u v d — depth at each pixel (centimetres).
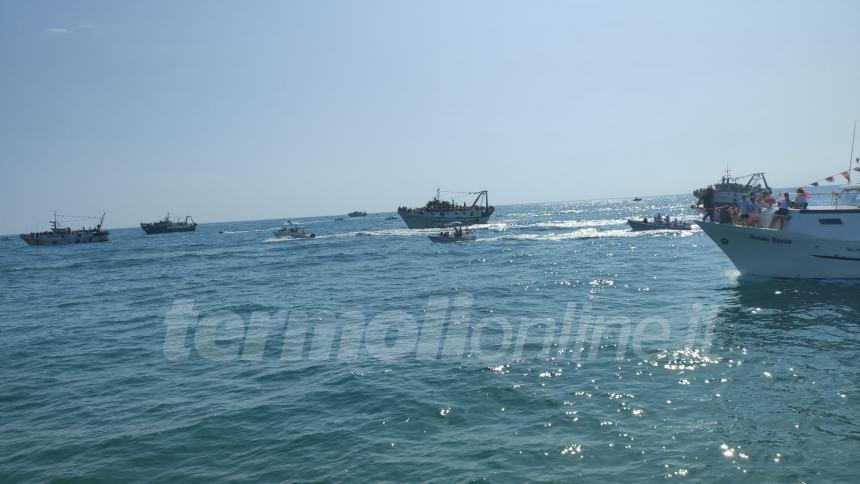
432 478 947
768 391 1272
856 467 912
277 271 5069
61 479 1013
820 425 1076
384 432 1152
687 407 1200
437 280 3788
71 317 2991
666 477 909
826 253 2528
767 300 2323
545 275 3719
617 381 1395
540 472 948
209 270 5516
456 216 10619
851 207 2525
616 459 980
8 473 1048
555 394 1323
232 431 1200
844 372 1377
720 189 6481
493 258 5156
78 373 1769
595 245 5962
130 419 1310
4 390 1612
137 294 3862
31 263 7612
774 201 2788
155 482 986
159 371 1742
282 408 1327
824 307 2134
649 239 6375
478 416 1215
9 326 2800
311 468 1008
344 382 1505
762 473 908
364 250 7031
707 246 5203
